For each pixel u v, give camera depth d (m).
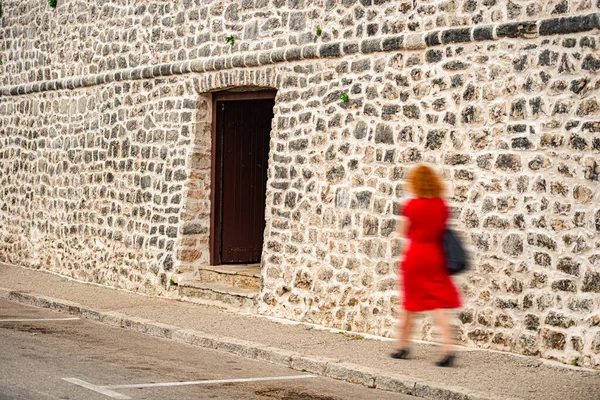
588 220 8.27
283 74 11.14
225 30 11.96
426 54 9.60
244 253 13.09
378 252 9.95
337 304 10.31
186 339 9.91
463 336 9.11
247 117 13.00
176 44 12.74
